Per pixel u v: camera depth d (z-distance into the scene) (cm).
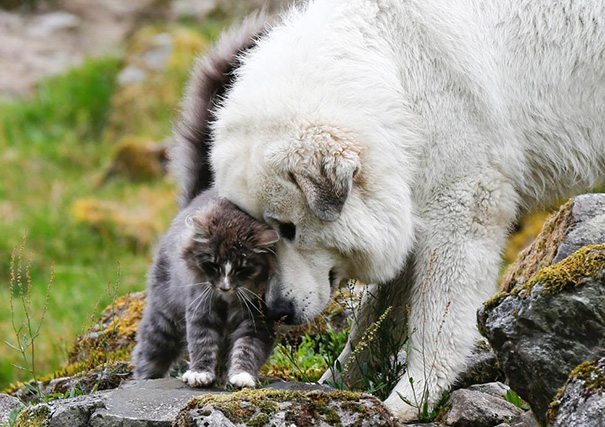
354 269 948
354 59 925
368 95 911
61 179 2698
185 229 930
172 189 2505
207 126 1048
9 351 1705
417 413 907
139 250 2266
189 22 3550
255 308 905
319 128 883
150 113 2852
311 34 942
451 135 932
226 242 886
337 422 768
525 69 959
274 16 1066
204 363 911
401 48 942
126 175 2638
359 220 901
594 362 724
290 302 906
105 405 831
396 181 915
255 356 909
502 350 780
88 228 2342
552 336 758
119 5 3738
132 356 1062
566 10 955
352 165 868
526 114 963
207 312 916
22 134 2955
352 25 943
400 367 989
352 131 893
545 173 991
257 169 891
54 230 2334
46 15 3731
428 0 947
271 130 892
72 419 820
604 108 969
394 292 1009
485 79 931
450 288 937
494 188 939
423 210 949
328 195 864
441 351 931
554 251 900
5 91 3231
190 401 784
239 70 984
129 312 1296
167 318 1005
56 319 1828
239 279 896
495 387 949
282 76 920
